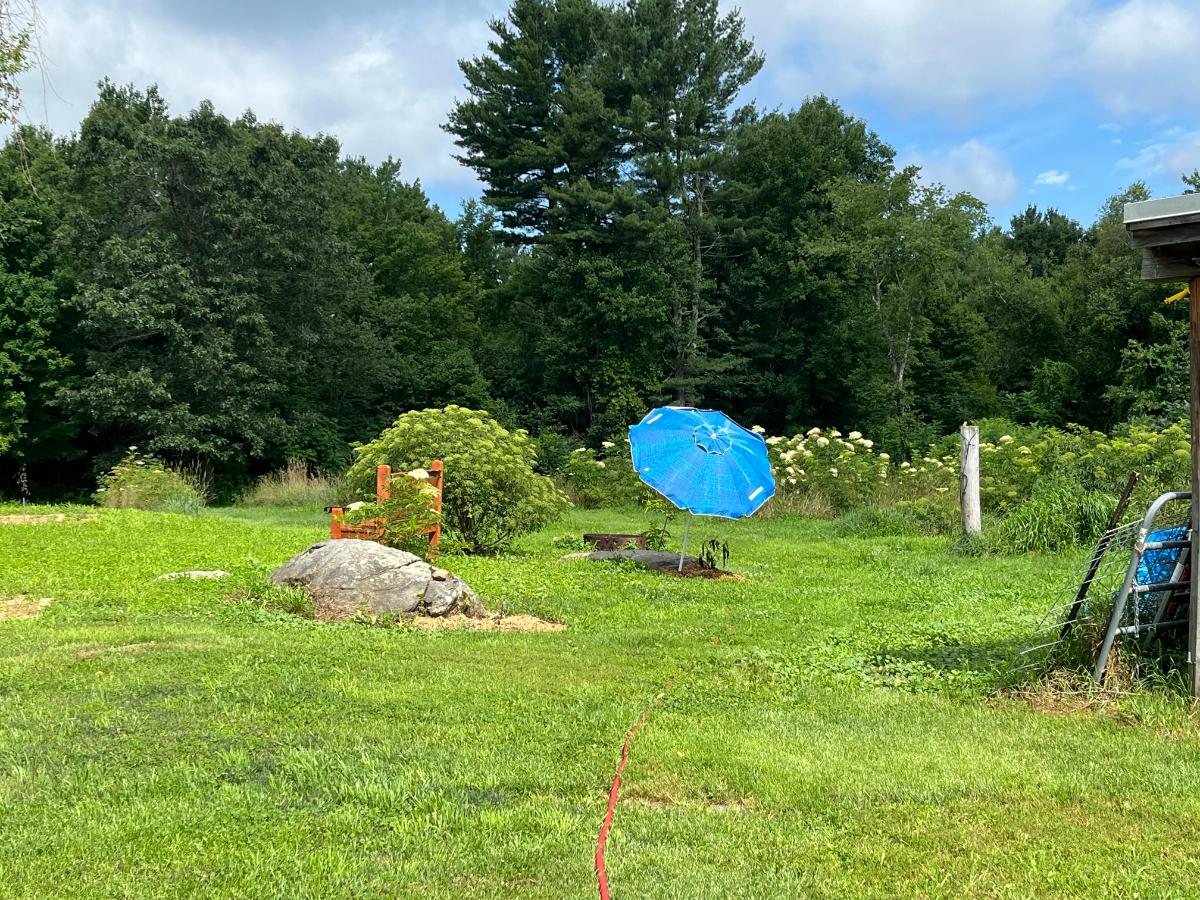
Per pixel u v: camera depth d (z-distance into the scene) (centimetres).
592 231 4009
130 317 3167
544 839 381
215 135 3597
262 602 884
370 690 598
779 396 4394
